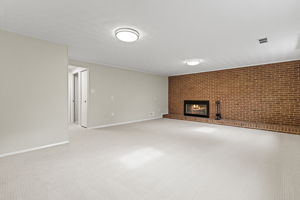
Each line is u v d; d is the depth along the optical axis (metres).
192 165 2.23
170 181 1.81
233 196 1.53
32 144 2.81
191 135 3.93
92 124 4.82
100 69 5.00
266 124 4.52
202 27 2.35
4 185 1.70
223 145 3.13
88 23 2.25
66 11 1.93
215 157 2.52
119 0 1.69
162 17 2.06
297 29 2.37
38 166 2.17
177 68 5.59
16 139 2.64
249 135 3.92
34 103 2.83
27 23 2.27
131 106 5.95
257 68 4.86
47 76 2.98
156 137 3.74
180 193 1.59
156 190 1.64
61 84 3.17
